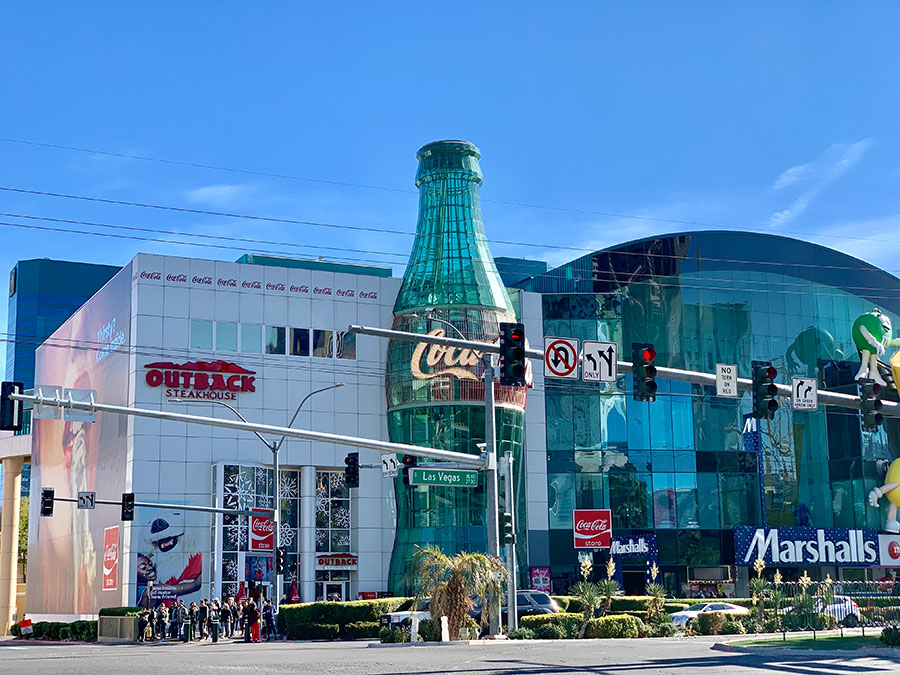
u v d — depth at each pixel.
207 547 64.19
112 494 66.69
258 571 64.69
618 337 78.81
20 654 38.09
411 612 38.84
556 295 78.38
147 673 22.69
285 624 48.28
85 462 73.69
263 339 68.00
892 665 24.28
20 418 29.67
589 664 24.48
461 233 70.44
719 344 81.06
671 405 78.88
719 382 28.38
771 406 28.61
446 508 66.50
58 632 66.62
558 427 76.50
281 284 69.12
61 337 83.44
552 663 24.86
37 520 86.19
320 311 69.94
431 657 27.55
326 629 46.25
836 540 76.50
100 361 71.81
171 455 64.31
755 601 49.47
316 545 67.75
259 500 65.44
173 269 66.31
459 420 67.31
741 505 78.94
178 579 63.00
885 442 81.62
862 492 79.75
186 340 65.88
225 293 67.44
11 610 91.44
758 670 22.72
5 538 92.75
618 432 77.44
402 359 69.06
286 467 68.44
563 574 74.00
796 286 83.81
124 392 66.06
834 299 84.75
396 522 69.62
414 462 37.75
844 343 84.31
